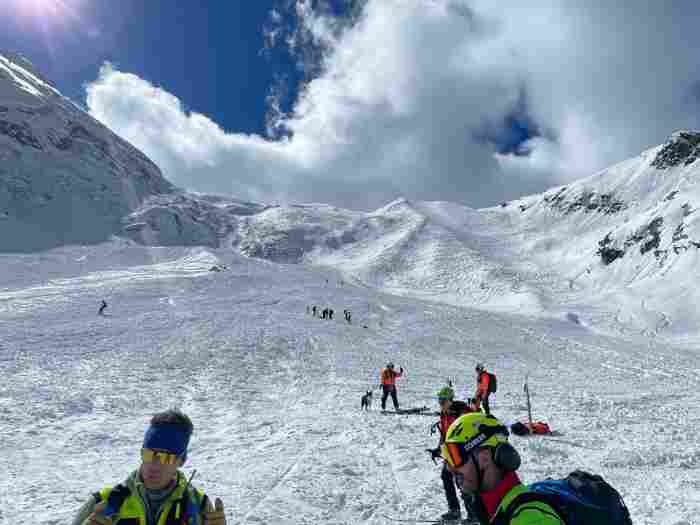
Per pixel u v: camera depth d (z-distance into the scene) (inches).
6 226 4626.0
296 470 336.5
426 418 570.3
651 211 4965.6
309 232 7160.4
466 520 235.9
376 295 3070.9
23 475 324.5
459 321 2213.3
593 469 362.6
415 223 7101.4
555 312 3339.1
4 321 1347.2
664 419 595.5
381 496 285.6
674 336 2726.4
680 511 266.4
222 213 7824.8
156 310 1766.7
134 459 390.6
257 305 2134.6
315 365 1087.0
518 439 462.0
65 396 632.4
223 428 520.4
